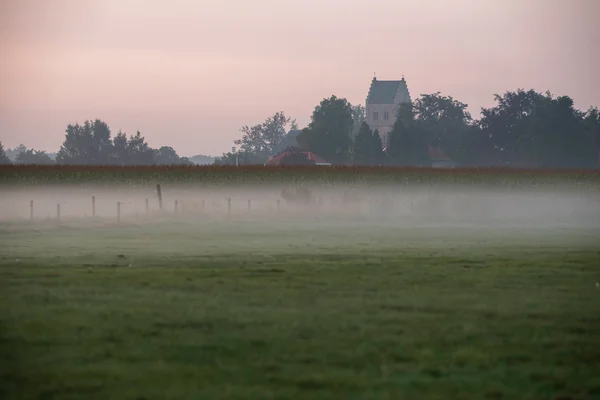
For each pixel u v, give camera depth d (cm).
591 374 2291
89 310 3259
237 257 5194
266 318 3078
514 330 2881
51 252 5550
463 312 3225
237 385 2158
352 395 2064
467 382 2195
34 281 4109
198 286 3922
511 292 3756
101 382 2188
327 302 3453
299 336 2761
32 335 2783
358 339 2719
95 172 15138
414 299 3544
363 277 4244
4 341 2692
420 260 5038
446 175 14938
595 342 2695
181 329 2877
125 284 3994
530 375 2275
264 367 2350
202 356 2480
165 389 2119
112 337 2747
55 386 2148
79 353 2520
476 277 4262
